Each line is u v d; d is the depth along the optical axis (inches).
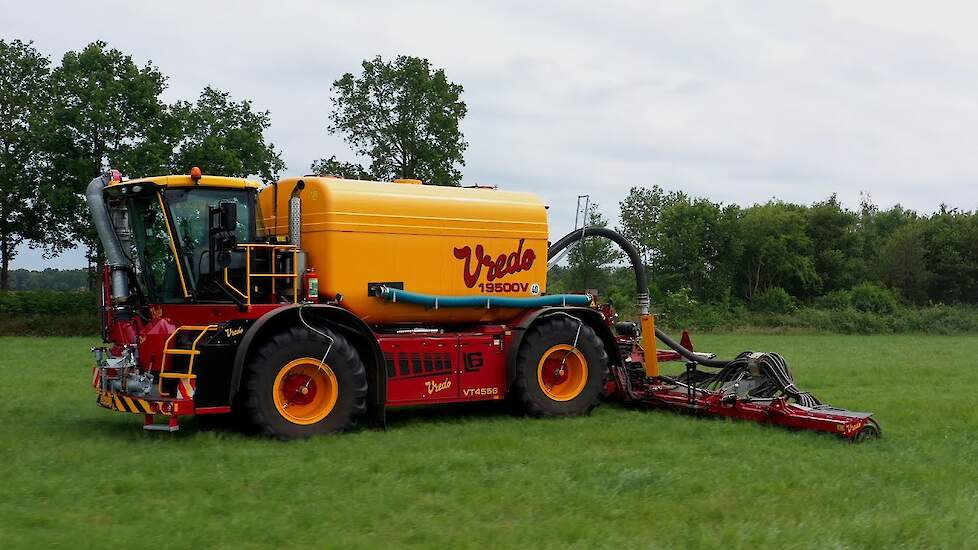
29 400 514.3
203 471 313.1
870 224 3570.4
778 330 1800.0
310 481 299.7
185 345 385.4
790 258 2620.6
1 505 264.4
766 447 375.6
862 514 264.2
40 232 1644.9
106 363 404.8
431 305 445.1
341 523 250.1
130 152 1398.9
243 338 376.5
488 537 238.7
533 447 370.3
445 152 1544.0
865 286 2260.1
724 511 266.5
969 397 577.3
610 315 514.3
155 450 351.3
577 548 228.4
